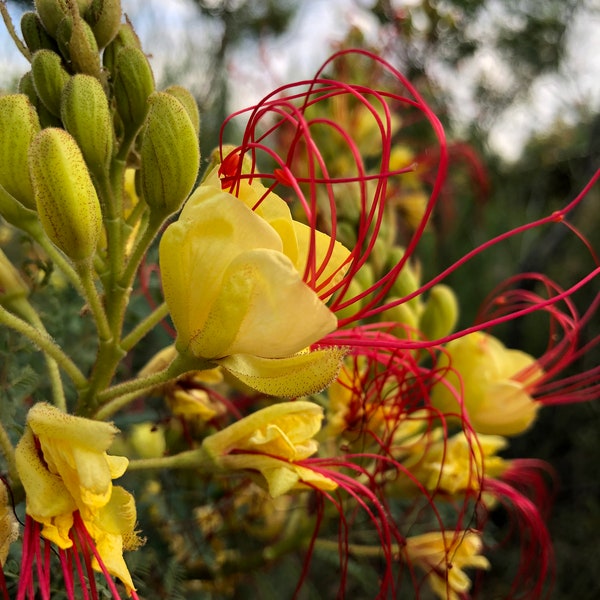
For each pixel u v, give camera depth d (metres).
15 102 0.15
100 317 0.16
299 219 0.25
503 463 0.23
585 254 0.67
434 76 0.49
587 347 0.23
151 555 0.21
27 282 0.22
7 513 0.15
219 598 0.29
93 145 0.16
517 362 0.24
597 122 0.58
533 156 0.67
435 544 0.23
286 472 0.17
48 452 0.14
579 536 0.55
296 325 0.13
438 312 0.24
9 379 0.18
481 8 0.54
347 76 0.34
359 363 0.22
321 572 0.35
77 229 0.15
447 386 0.22
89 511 0.14
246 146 0.15
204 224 0.14
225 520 0.24
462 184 0.58
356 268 0.15
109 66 0.18
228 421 0.23
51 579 0.17
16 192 0.16
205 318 0.14
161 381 0.15
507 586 0.44
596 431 0.58
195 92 0.43
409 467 0.22
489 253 0.65
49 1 0.17
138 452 0.27
